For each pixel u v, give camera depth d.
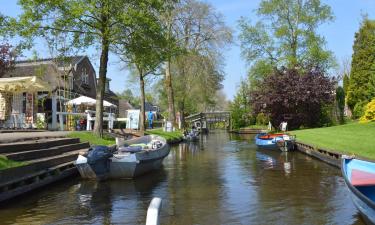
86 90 43.75
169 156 23.25
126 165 14.32
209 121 87.94
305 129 35.31
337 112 40.12
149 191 12.37
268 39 42.88
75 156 16.09
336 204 10.30
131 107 76.38
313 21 41.12
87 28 20.14
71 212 9.83
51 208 10.22
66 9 19.08
